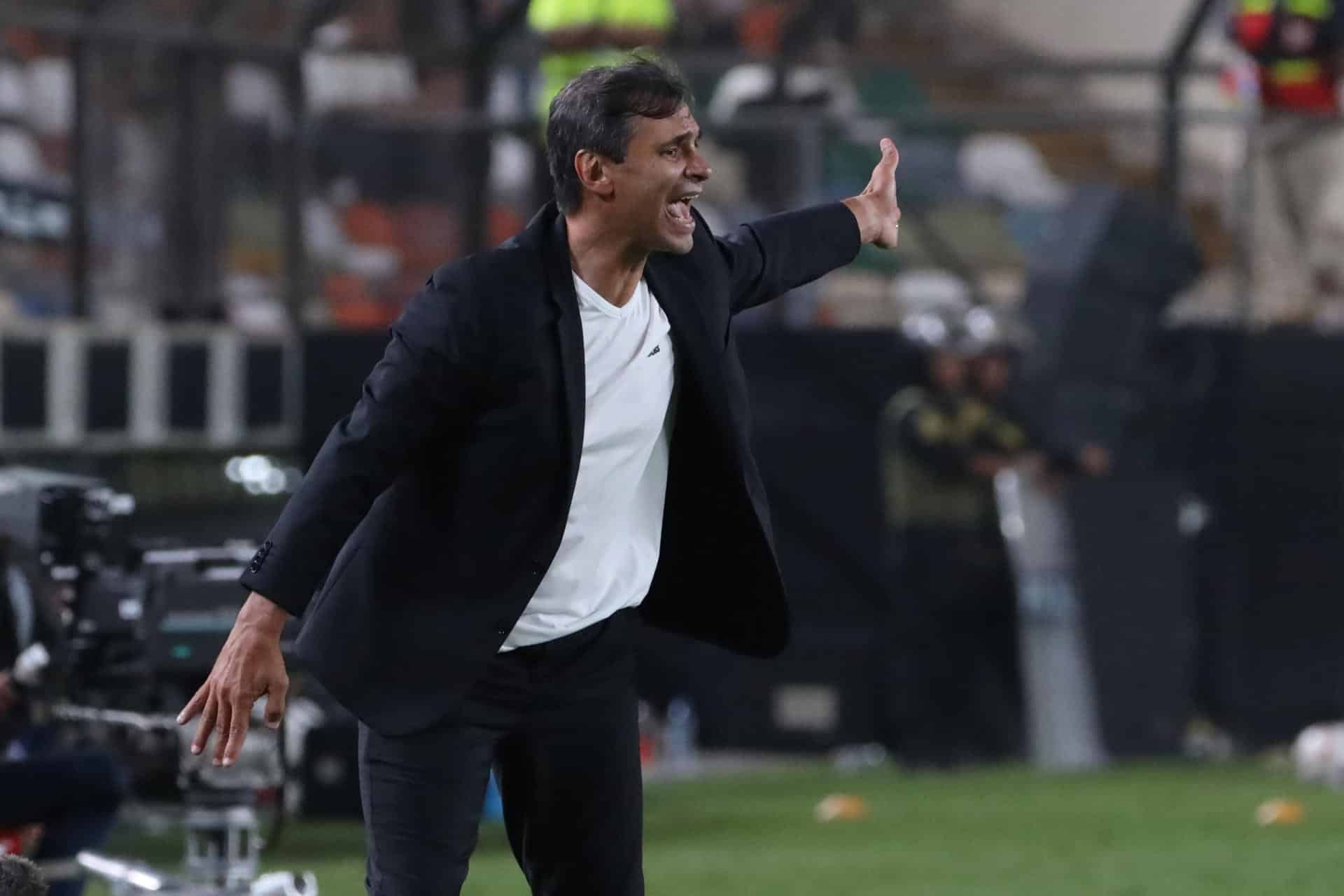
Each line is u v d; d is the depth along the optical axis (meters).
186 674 15.95
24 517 17.00
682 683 39.78
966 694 38.34
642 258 11.38
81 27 37.22
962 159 42.19
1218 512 40.25
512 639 11.63
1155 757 39.22
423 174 40.38
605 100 11.08
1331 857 27.00
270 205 39.72
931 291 41.53
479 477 11.22
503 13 39.78
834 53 44.28
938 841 28.77
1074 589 38.53
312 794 29.17
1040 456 37.94
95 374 35.59
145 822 29.73
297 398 37.66
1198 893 23.97
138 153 38.31
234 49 38.81
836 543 39.06
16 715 17.17
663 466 11.97
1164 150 41.75
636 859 12.12
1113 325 39.28
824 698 39.25
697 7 42.56
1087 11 47.19
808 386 39.03
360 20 40.06
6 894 12.02
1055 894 24.00
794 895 23.92
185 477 36.50
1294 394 40.12
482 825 29.92
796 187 41.16
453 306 11.08
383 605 11.35
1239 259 41.28
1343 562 40.31
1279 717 40.25
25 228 37.12
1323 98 41.16
